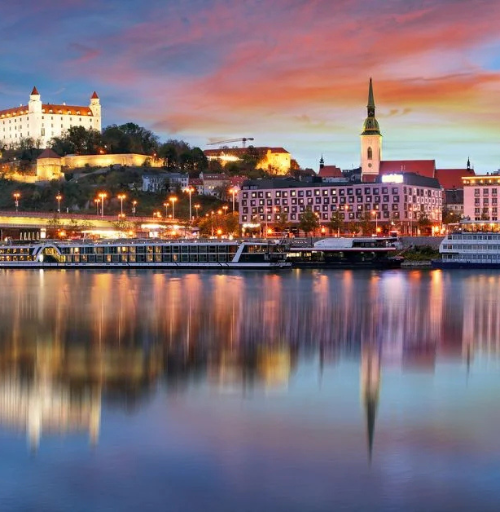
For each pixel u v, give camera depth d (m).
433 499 36.91
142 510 36.06
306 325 95.88
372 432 46.34
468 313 110.69
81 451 43.06
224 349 75.38
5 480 39.28
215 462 41.38
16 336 85.12
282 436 45.59
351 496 37.25
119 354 72.38
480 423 48.25
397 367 66.06
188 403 53.12
